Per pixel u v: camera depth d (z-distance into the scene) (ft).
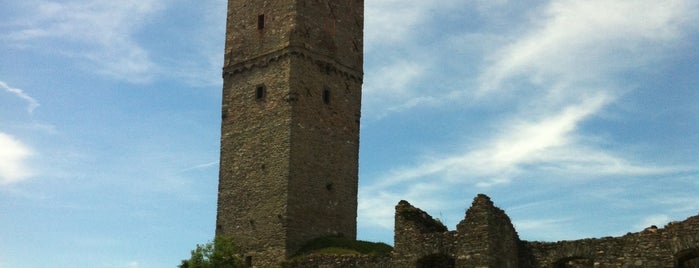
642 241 141.08
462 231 151.94
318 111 189.98
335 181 189.88
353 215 192.24
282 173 181.57
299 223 179.93
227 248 180.65
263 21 195.93
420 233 157.99
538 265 151.94
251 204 184.85
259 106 190.29
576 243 148.25
